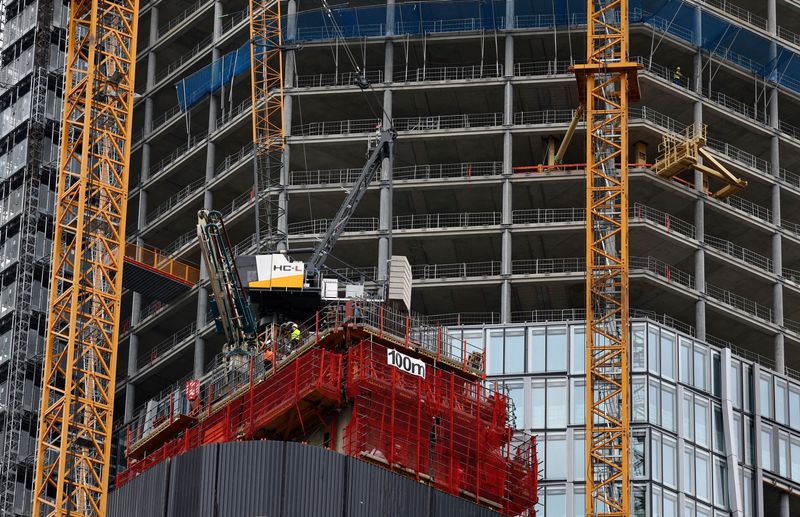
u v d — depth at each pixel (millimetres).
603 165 145750
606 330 134750
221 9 175375
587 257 131875
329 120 164625
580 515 135375
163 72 183000
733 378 143500
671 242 151250
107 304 118312
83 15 124312
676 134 155500
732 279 155750
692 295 150000
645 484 135500
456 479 107438
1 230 174625
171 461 105062
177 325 167500
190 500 102625
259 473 101625
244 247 163625
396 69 167125
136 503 107062
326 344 109625
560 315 154000
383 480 102875
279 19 164875
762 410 143500
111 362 116438
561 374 140875
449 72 164375
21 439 163750
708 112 159875
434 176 160000
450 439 107750
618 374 131875
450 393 109375
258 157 160125
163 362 162125
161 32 183000
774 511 143875
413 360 108688
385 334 109312
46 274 171750
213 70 169375
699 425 139875
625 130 134500
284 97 161625
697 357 142500
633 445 136750
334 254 155375
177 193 174875
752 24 165875
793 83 164375
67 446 114625
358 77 157250
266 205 157250
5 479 161500
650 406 138250
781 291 155250
